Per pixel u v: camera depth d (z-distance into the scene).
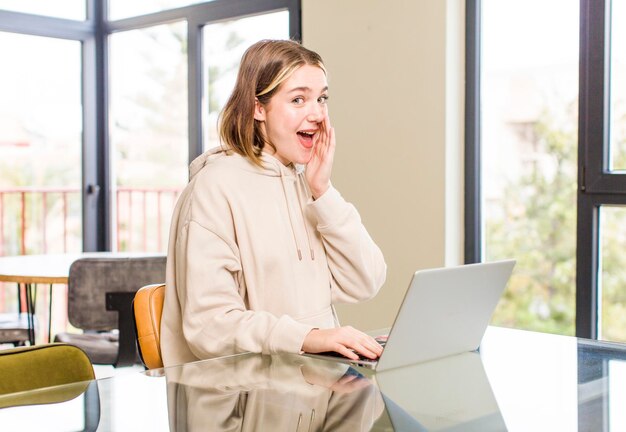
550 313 3.45
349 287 1.88
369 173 3.68
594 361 1.58
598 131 3.11
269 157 1.82
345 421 1.15
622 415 1.22
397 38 3.55
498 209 3.51
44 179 5.00
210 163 1.80
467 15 3.47
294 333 1.58
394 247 3.61
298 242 1.83
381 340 1.62
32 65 4.81
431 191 3.48
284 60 1.76
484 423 1.17
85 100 4.94
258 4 4.16
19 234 5.16
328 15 3.79
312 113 1.78
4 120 4.81
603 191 3.09
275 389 1.31
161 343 1.76
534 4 3.34
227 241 1.71
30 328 3.70
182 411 1.19
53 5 4.78
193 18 4.47
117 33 4.95
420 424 1.15
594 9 3.10
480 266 1.55
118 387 1.32
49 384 1.58
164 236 5.30
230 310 1.65
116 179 5.06
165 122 4.85
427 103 3.47
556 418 1.20
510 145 3.46
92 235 5.01
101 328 3.16
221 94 4.47
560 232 3.37
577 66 3.24
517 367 1.53
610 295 3.16
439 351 1.58
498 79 3.47
